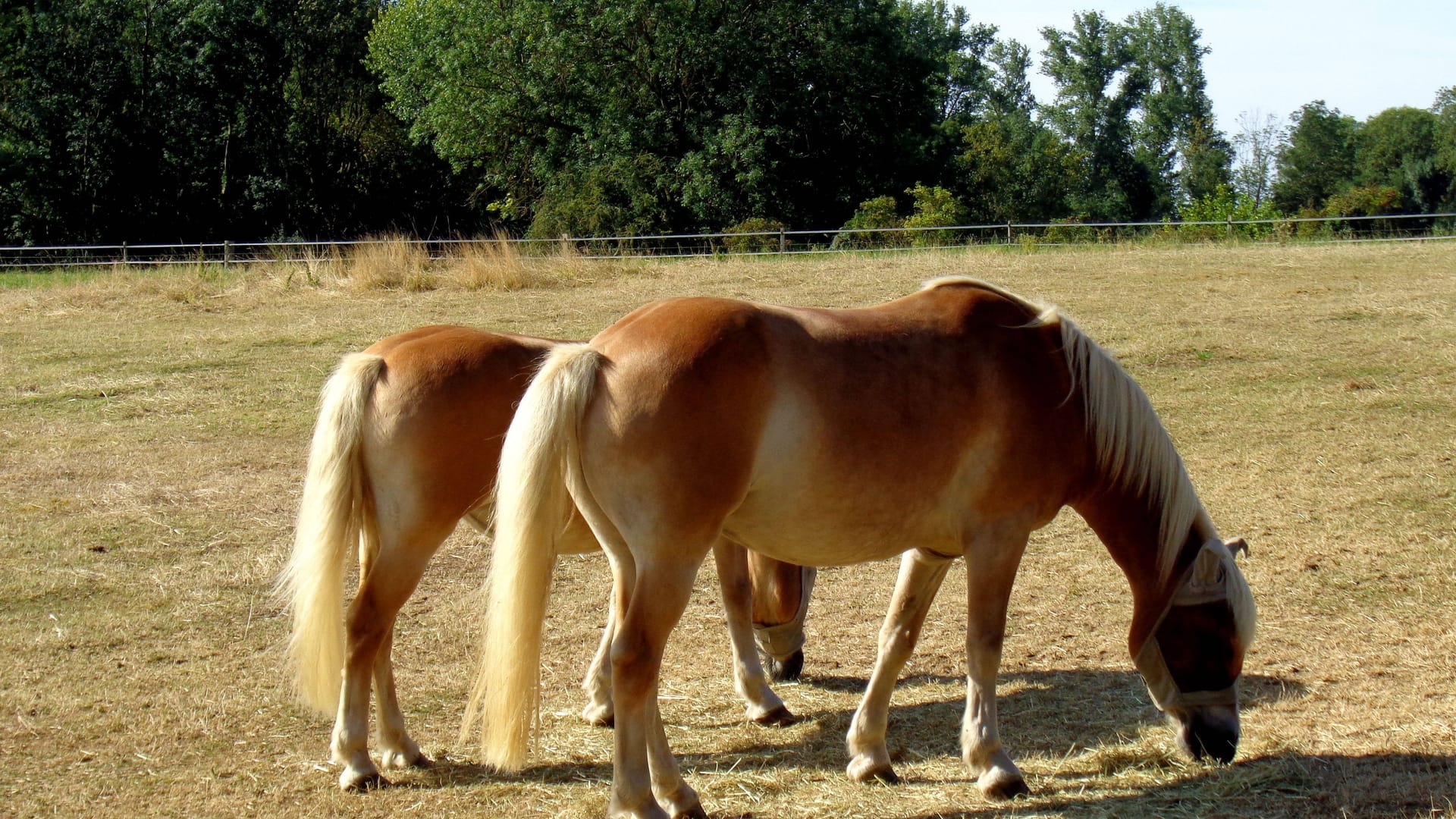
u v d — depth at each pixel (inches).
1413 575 251.0
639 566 146.9
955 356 160.9
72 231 1363.2
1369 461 338.3
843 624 248.1
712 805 164.2
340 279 711.1
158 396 450.3
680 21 1304.1
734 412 145.9
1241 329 523.2
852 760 173.0
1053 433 165.9
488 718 147.3
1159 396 426.3
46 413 428.1
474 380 181.0
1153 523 174.2
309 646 169.9
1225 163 2514.8
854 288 655.8
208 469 360.2
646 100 1371.8
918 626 171.5
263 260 823.1
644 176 1300.4
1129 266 730.8
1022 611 247.3
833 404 150.9
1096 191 2396.7
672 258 840.3
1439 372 434.0
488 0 1365.7
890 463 154.1
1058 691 207.0
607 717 198.8
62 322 608.1
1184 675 170.2
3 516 312.2
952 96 2488.9
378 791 171.2
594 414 147.6
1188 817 155.4
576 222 1256.8
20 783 171.8
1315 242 859.4
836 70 1363.2
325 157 1547.7
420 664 226.8
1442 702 188.2
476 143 1397.6
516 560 145.8
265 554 286.8
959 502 162.7
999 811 159.2
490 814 163.2
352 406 175.8
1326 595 243.6
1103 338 513.7
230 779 174.7
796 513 153.4
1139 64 2596.0
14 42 1347.2
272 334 563.5
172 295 666.8
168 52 1417.3
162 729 192.7
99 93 1357.0
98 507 322.7
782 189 1330.0
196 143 1418.6
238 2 1454.2
